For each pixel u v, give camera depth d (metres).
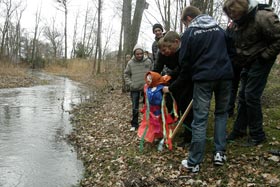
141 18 7.52
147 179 2.47
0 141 3.96
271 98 3.96
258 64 2.45
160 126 2.95
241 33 2.46
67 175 2.97
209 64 2.29
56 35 31.84
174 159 2.71
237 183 2.21
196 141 2.35
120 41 17.27
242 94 2.75
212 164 2.48
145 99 3.00
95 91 9.36
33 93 9.18
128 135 3.70
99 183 2.68
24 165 3.19
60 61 23.55
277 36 2.30
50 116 5.65
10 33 25.36
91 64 20.47
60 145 3.88
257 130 2.64
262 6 2.40
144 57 3.74
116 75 12.48
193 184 2.28
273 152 2.48
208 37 2.30
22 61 24.78
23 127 4.74
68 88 10.94
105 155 3.25
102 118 5.01
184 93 2.81
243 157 2.51
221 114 2.45
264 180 2.19
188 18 2.53
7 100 7.50
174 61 2.84
